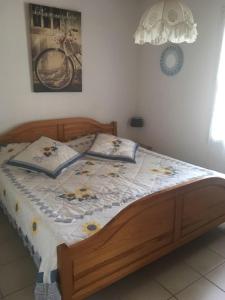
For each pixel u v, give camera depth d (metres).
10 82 3.09
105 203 2.03
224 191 2.47
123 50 3.91
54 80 3.35
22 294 1.89
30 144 3.00
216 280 2.04
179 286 1.97
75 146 3.39
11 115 3.18
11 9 2.93
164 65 3.73
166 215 2.01
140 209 1.80
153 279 2.04
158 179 2.51
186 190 2.09
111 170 2.77
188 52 3.40
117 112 4.10
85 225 1.73
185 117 3.61
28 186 2.35
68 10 3.25
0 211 2.99
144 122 4.23
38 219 1.81
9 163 2.69
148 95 4.07
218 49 3.05
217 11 3.02
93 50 3.61
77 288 1.60
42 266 1.59
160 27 1.85
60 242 1.55
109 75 3.86
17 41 3.04
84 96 3.69
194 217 2.26
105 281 1.74
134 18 3.89
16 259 2.25
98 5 3.50
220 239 2.57
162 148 4.02
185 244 2.46
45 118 3.42
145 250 1.94
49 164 2.62
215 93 3.15
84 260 1.58
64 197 2.13
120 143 3.25
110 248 1.70
